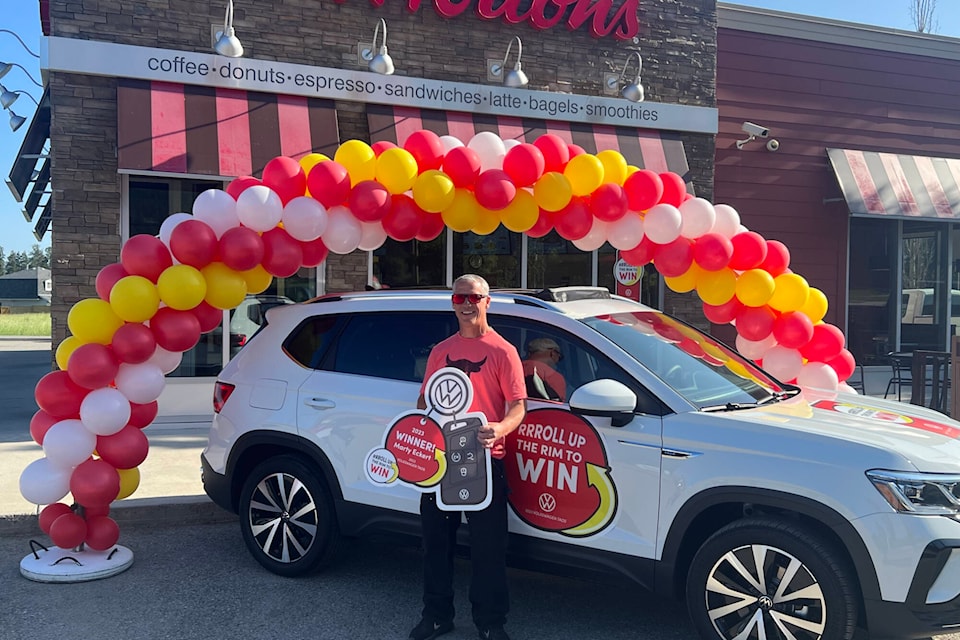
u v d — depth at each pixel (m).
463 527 4.53
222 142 9.28
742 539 3.72
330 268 10.31
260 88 9.70
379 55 9.75
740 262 6.37
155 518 6.24
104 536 5.23
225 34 9.07
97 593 4.87
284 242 5.39
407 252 10.81
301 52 9.98
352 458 4.80
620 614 4.60
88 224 9.19
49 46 8.91
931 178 14.15
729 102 13.37
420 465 4.15
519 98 10.90
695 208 6.16
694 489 3.82
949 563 3.43
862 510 3.48
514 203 5.79
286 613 4.59
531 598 4.83
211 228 5.20
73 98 9.11
